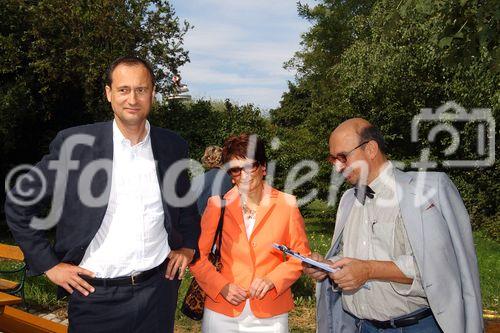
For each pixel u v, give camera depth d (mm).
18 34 20969
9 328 5059
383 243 2980
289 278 3389
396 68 17203
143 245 3002
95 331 2988
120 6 20812
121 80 2914
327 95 23625
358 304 3100
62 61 20281
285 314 3518
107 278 2957
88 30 20703
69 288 2889
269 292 3443
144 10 21406
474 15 5742
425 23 11906
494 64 5629
